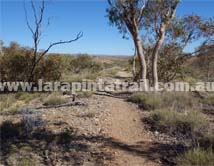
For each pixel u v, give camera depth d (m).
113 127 10.80
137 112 13.23
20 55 23.14
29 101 16.23
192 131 10.14
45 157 8.18
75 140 9.32
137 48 19.97
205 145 8.73
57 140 9.15
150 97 15.15
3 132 9.63
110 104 14.64
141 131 10.60
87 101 15.27
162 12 19.84
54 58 23.84
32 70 22.59
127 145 9.20
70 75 31.22
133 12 19.41
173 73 27.02
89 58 45.91
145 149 8.92
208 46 26.20
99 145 9.04
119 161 8.06
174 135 10.09
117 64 68.94
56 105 14.48
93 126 10.69
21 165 7.58
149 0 19.77
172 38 26.23
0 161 7.86
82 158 8.19
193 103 14.73
